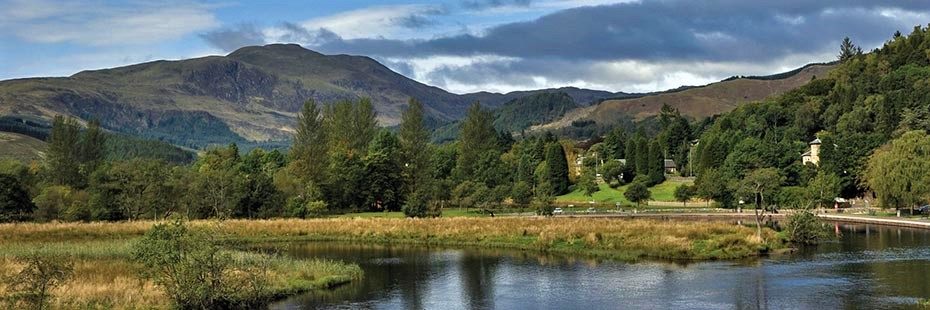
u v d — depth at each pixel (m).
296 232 89.56
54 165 136.62
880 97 191.75
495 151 177.25
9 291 38.59
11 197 107.38
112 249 63.12
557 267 59.38
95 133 151.38
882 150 123.25
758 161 146.62
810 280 50.31
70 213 108.12
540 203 115.81
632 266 58.75
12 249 64.06
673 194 164.50
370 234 87.12
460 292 48.59
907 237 80.00
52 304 37.78
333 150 151.75
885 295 44.44
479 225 85.94
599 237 71.38
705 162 163.38
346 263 63.81
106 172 123.81
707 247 64.94
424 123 151.88
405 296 47.09
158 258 39.72
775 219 107.31
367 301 45.38
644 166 184.75
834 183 132.25
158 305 39.25
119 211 112.25
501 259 65.50
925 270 54.12
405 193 140.62
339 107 159.50
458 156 182.25
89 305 38.56
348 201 136.75
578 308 42.59
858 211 124.25
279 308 42.69
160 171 117.44
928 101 176.00
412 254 70.81
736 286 48.44
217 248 41.00
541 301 45.00
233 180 116.12
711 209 134.25
